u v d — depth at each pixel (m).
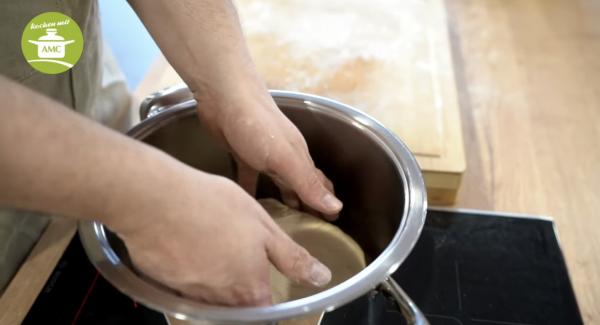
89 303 0.47
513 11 0.84
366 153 0.44
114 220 0.28
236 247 0.30
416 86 0.66
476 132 0.65
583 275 0.51
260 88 0.44
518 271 0.50
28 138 0.24
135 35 0.90
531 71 0.73
